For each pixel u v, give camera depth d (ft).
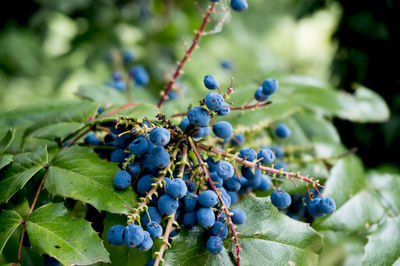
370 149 1.87
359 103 1.55
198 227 1.09
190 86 1.84
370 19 2.05
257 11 4.74
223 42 3.53
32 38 4.68
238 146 1.28
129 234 0.97
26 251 1.29
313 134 1.44
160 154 1.02
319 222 1.22
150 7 3.29
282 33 5.21
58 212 1.06
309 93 1.54
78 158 1.11
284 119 1.46
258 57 3.21
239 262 1.06
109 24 3.35
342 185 1.28
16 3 3.54
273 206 1.14
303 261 1.10
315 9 2.35
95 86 1.47
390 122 1.86
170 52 3.15
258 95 1.15
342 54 2.21
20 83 4.73
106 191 1.05
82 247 1.02
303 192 1.19
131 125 1.09
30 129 1.24
